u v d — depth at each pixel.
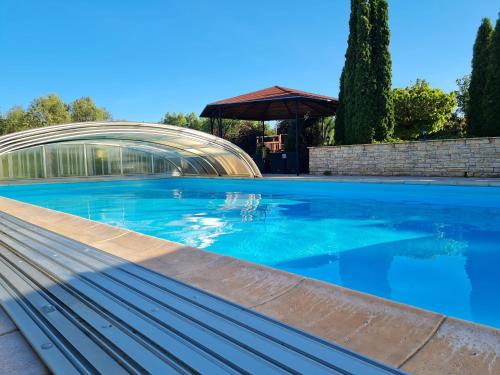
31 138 13.68
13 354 1.67
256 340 1.72
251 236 6.57
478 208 8.98
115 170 19.23
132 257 3.53
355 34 16.05
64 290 2.43
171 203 11.42
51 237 4.29
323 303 2.30
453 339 1.80
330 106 19.91
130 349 1.62
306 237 6.38
